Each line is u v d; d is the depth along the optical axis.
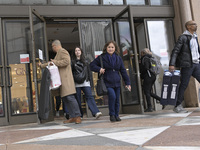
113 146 1.89
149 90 5.62
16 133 3.33
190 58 4.59
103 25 6.21
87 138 2.36
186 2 6.31
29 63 5.61
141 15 6.32
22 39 5.63
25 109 5.46
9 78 5.41
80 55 4.80
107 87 3.81
